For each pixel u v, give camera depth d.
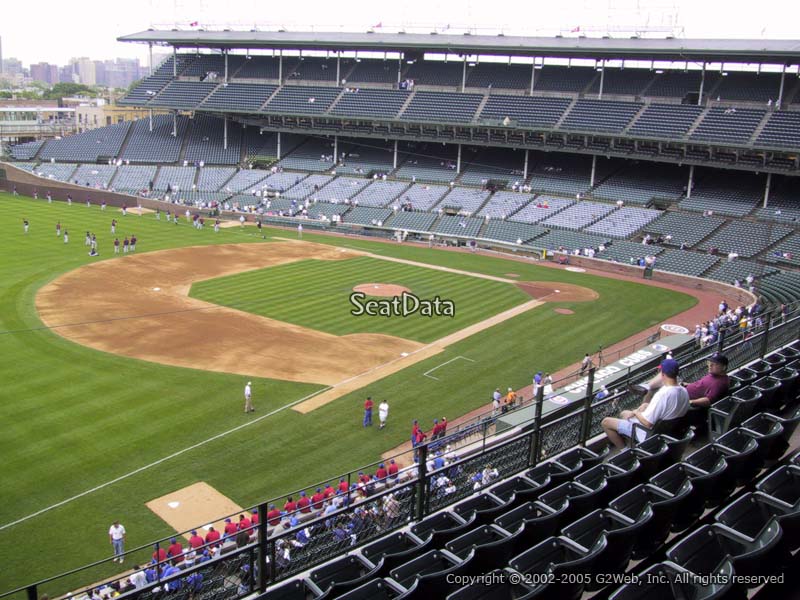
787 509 8.38
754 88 73.25
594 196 75.56
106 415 30.64
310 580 8.77
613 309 51.62
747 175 72.81
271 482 25.81
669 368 11.14
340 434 30.03
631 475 10.16
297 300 50.72
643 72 80.75
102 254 62.19
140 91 99.25
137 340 40.91
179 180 91.62
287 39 89.44
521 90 84.38
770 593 7.56
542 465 11.55
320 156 94.19
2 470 25.62
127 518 23.09
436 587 7.97
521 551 9.02
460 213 78.06
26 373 34.94
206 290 52.53
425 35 87.69
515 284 58.12
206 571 11.38
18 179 90.69
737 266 60.00
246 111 91.62
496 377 37.31
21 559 20.78
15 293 49.12
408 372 37.66
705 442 12.70
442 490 11.75
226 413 31.56
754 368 15.34
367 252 68.75
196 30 99.38
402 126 85.62
